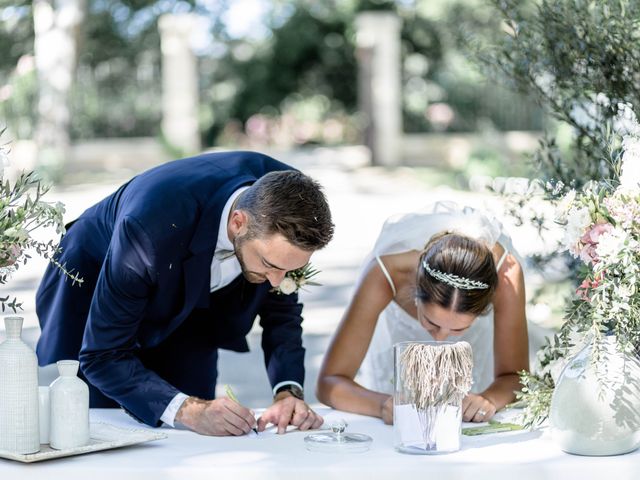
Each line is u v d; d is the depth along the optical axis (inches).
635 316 82.7
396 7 832.3
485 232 110.5
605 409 82.6
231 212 96.3
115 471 79.2
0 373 81.9
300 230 88.0
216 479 79.2
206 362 118.5
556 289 141.3
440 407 83.9
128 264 94.4
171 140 710.5
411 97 771.4
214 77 911.0
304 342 259.9
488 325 126.0
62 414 83.4
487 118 716.0
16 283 321.4
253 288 107.7
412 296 113.3
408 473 79.8
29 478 79.1
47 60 611.2
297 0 898.1
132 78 746.2
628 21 109.1
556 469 80.8
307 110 924.0
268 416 96.2
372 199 521.7
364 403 104.5
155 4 807.1
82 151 681.0
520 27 119.5
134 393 95.3
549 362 92.8
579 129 115.9
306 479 79.3
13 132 617.3
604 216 84.4
